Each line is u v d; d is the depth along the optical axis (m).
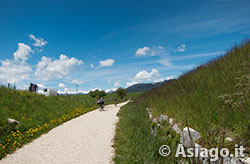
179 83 8.19
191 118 3.97
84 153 5.11
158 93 10.16
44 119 9.49
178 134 3.82
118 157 4.61
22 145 5.81
